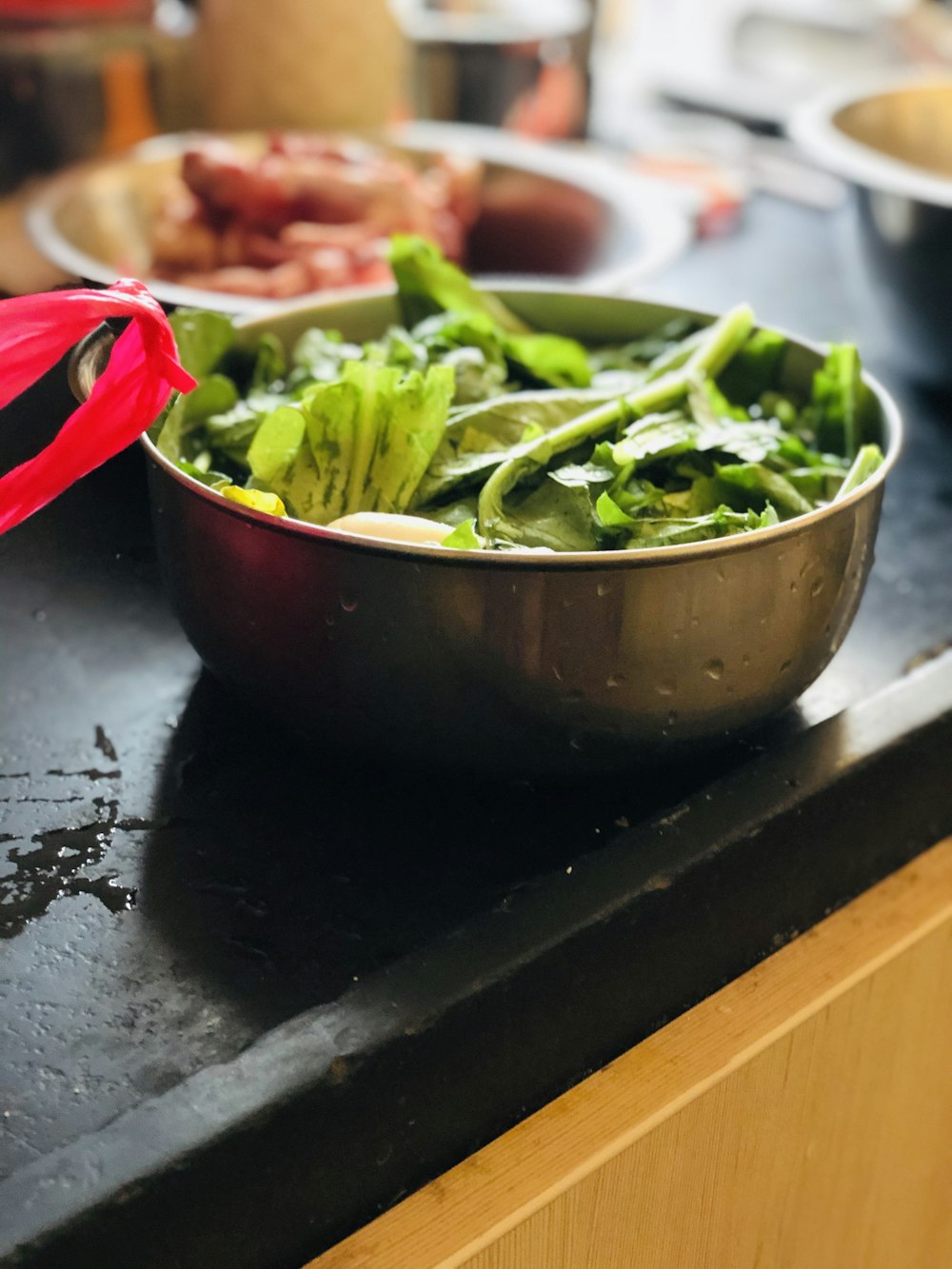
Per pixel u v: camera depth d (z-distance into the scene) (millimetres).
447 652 532
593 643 531
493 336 737
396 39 1343
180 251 1090
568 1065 577
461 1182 540
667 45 2133
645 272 937
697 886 586
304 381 738
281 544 534
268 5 1271
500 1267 542
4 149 1267
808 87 1803
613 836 595
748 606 550
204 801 615
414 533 577
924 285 963
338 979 527
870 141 1188
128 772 629
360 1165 514
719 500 633
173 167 1159
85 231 1073
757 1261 702
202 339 730
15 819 600
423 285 786
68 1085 481
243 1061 490
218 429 689
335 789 624
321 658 553
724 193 1356
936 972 703
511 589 515
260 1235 493
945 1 1759
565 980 552
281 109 1320
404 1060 506
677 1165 603
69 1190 442
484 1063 538
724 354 737
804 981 633
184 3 1404
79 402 556
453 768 580
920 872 708
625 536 592
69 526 738
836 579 584
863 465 622
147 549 757
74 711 667
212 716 667
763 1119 638
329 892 568
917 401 1047
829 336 1129
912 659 735
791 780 627
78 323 500
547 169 1180
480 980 525
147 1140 460
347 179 1094
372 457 614
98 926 549
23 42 1220
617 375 767
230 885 571
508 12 1630
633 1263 613
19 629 721
